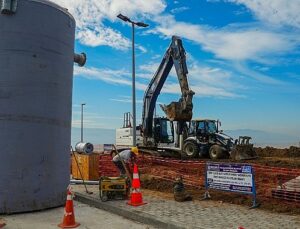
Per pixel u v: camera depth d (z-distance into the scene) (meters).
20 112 9.39
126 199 10.74
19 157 9.38
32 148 9.55
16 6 9.36
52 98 9.95
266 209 9.59
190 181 13.23
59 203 10.20
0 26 9.32
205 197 10.93
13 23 9.39
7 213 9.24
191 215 8.88
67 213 8.28
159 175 15.36
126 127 27.95
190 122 25.14
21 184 9.40
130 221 8.90
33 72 9.58
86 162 15.78
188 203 10.38
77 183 14.30
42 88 9.73
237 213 9.13
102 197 10.50
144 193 12.39
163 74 25.88
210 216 8.78
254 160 22.47
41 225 8.38
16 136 9.35
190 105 24.50
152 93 26.16
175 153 25.19
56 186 10.09
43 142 9.74
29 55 9.54
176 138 25.52
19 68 9.41
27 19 9.53
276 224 8.07
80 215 9.38
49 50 9.89
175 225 7.96
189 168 16.28
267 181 12.05
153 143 25.92
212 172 10.76
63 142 10.38
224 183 10.46
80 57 11.74
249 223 8.14
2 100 9.27
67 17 10.48
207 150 24.34
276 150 32.03
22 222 8.63
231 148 23.27
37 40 9.66
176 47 25.23
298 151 30.30
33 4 9.63
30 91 9.52
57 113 10.11
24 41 9.48
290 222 8.25
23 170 9.42
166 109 24.97
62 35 10.27
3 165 9.26
